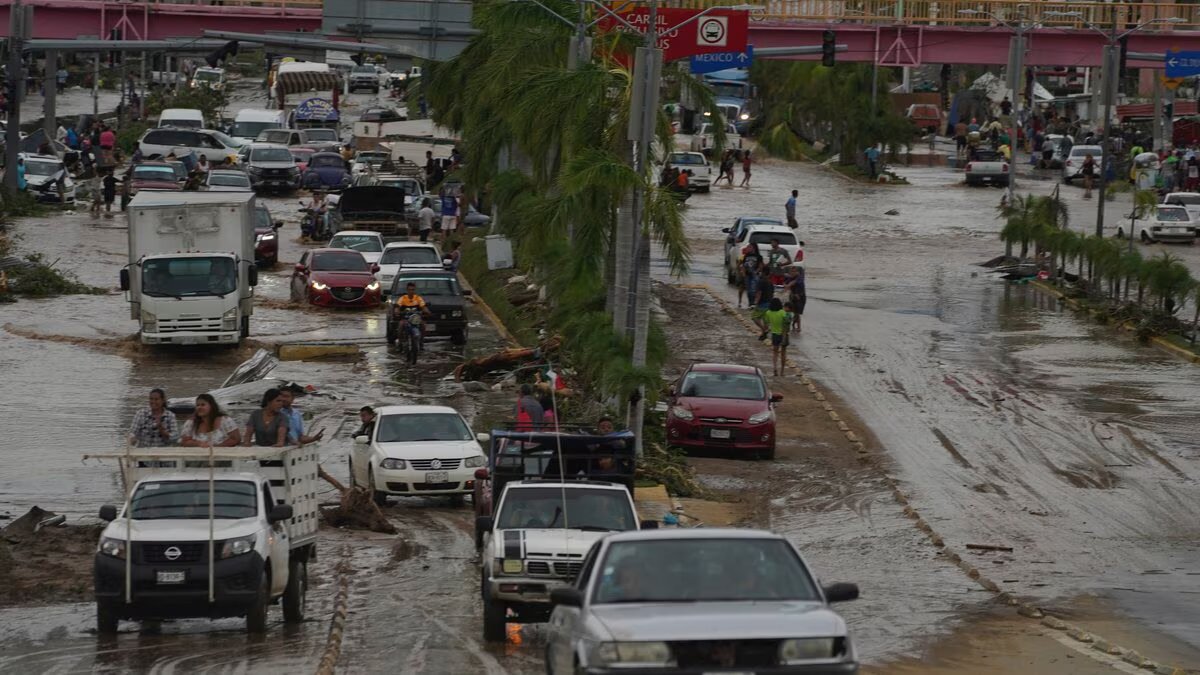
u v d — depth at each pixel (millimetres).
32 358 70375
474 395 65000
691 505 47969
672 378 68938
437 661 28875
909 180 164750
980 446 58375
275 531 31719
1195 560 42531
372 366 71000
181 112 161750
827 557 41969
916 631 33219
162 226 73250
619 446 38375
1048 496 50750
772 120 186375
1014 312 90250
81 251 102938
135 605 29750
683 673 19422
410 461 47094
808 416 63219
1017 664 29906
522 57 70000
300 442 34469
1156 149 168125
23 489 47656
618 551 21859
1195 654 32125
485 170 90625
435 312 75750
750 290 88125
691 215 131625
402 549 41469
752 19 153000
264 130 157125
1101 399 67188
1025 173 170750
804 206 140750
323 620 33125
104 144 148875
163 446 35656
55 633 31250
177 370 68625
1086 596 37938
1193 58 133125
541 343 70125
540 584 30344
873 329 83875
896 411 64438
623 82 57594
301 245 111688
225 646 29906
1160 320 82750
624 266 54969
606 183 52250
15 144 119250
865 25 153875
